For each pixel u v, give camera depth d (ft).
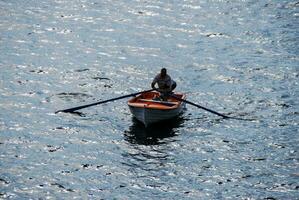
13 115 346.13
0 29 510.17
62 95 378.53
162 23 541.75
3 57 442.09
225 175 284.82
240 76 416.67
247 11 577.84
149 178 281.74
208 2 610.24
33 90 383.65
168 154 305.12
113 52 463.42
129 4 599.57
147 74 421.59
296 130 331.57
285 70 425.28
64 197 264.72
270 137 323.37
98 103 346.74
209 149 310.65
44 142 314.96
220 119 347.36
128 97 377.71
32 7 579.48
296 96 379.55
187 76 418.72
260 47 477.36
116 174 285.02
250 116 351.46
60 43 480.64
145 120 329.72
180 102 344.08
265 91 388.57
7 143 312.09
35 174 282.77
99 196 266.16
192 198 265.54
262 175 284.61
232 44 486.79
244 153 305.94
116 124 339.16
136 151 307.78
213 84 403.34
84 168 289.74
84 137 322.34
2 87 386.11
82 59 445.37
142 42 489.26
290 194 268.21
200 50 472.85
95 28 523.29
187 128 334.85
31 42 479.82
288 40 492.54
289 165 293.84
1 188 269.44
